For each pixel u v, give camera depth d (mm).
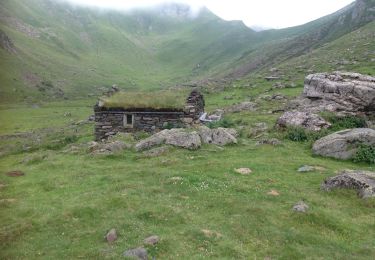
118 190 26828
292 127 42281
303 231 20859
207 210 23422
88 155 37562
